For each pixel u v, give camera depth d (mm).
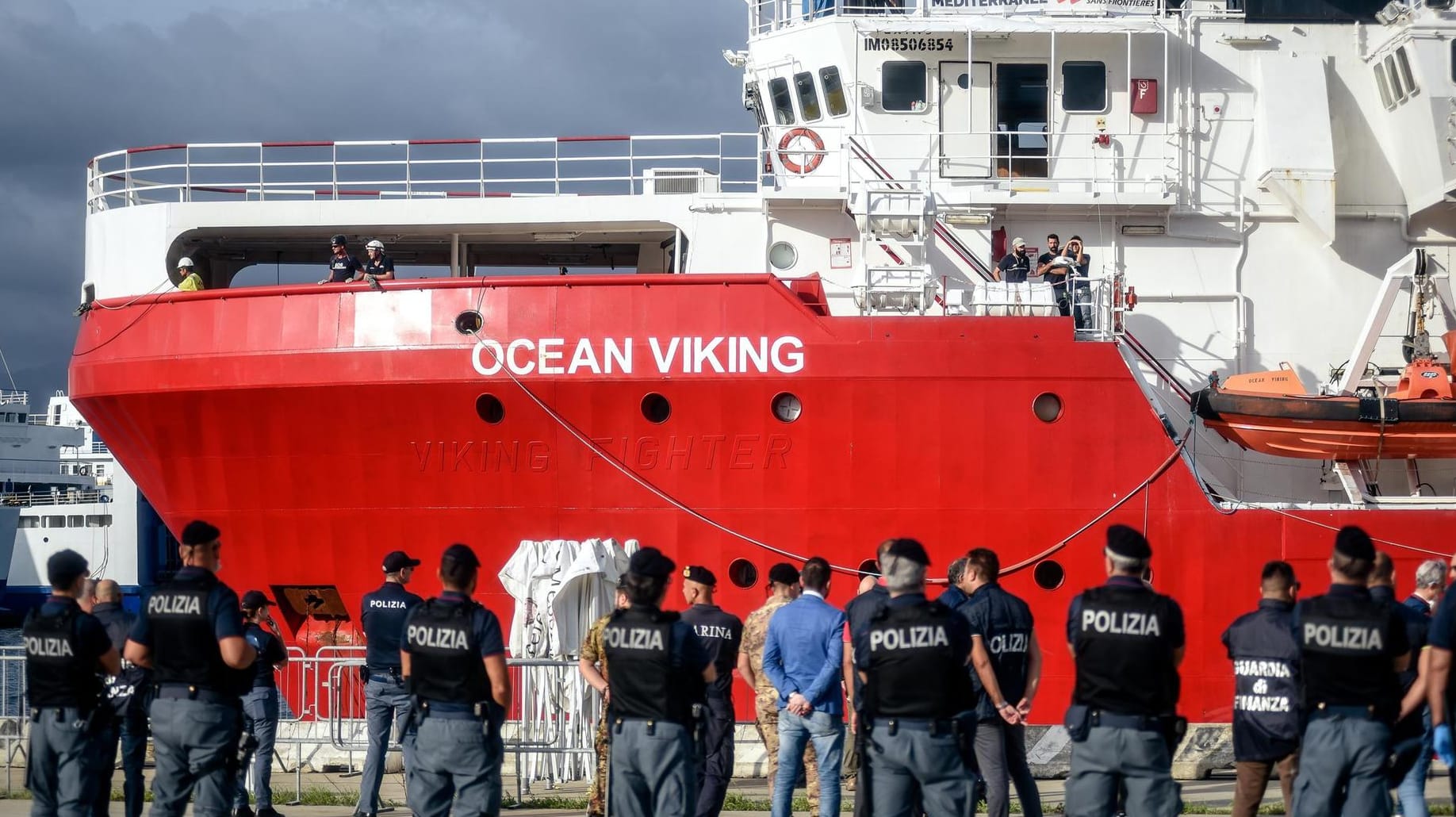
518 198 18594
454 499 16547
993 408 15992
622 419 16219
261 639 11734
